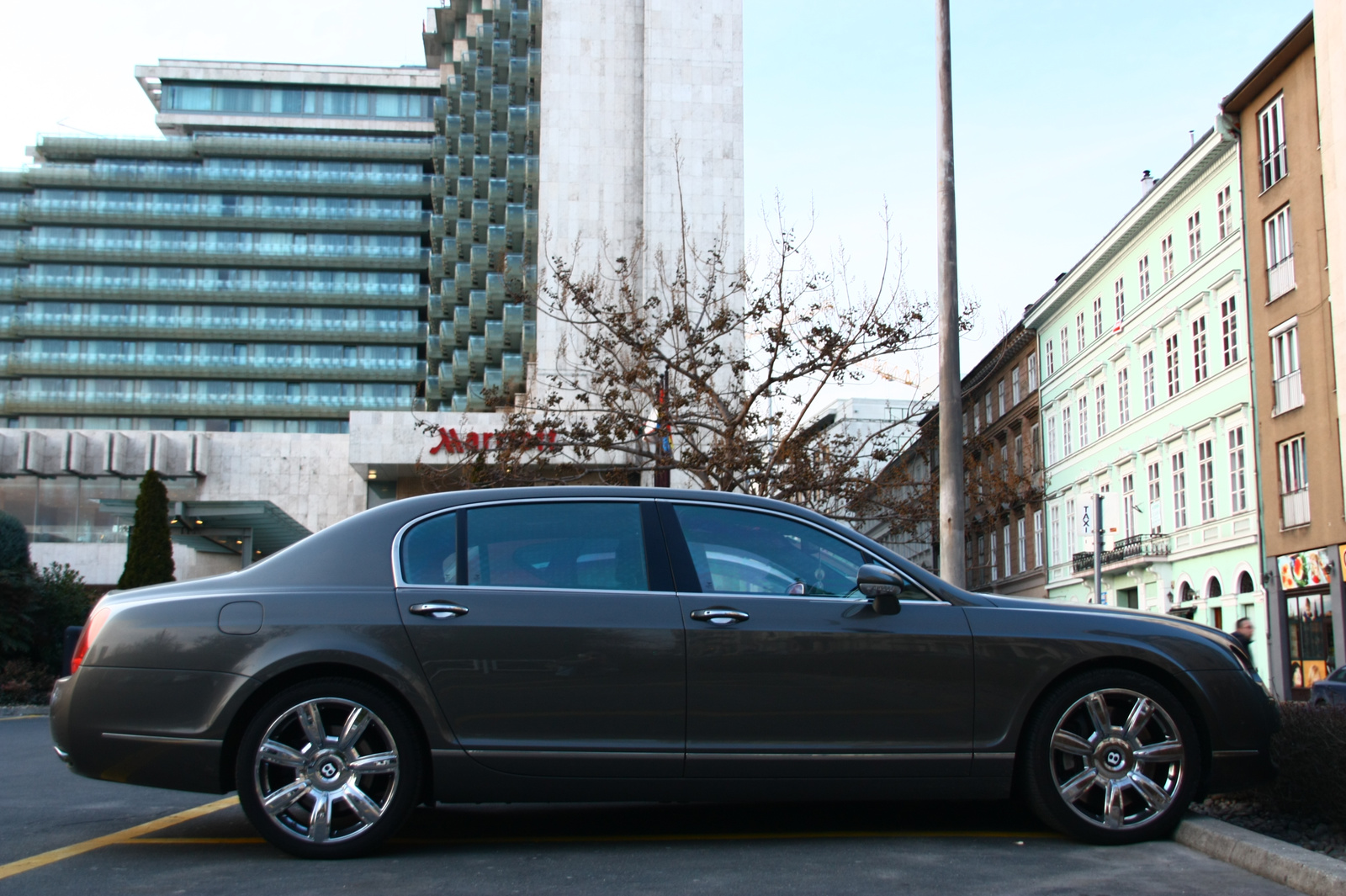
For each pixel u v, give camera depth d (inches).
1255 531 1129.4
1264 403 1114.1
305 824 185.9
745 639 194.1
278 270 3604.8
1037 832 205.8
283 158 3604.8
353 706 188.1
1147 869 175.5
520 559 199.5
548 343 2003.0
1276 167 1091.3
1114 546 1469.0
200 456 2170.3
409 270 3599.9
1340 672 714.8
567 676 191.0
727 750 191.3
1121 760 197.8
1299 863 163.2
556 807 239.1
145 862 183.3
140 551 1175.0
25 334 3577.8
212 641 189.3
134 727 186.7
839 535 207.5
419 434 1966.0
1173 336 1333.7
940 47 405.4
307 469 2191.2
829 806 237.5
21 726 557.6
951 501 376.8
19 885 167.2
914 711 195.2
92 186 3592.5
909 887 163.3
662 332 664.4
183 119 3629.4
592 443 644.1
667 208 2214.6
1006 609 204.2
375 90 3661.4
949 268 392.2
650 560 200.2
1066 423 1711.4
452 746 188.1
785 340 613.0
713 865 178.1
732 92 2267.5
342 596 193.6
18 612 765.3
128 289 3585.1
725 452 621.9
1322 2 967.6
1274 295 1098.1
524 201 2517.2
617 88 2306.8
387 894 160.1
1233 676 203.5
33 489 2213.3
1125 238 1454.2
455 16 3287.4
